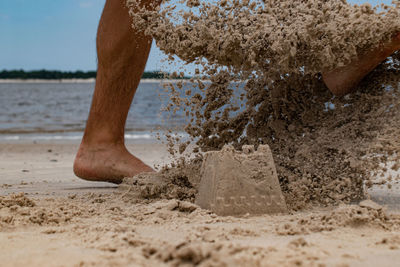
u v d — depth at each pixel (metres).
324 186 2.31
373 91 2.42
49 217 1.83
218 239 1.47
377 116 2.32
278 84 2.63
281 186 2.38
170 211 2.02
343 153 2.32
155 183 2.53
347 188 2.30
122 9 2.72
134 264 1.16
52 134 12.33
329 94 2.58
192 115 2.63
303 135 2.55
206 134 2.67
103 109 3.04
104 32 2.80
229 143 2.68
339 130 2.41
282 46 2.14
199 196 2.17
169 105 2.59
